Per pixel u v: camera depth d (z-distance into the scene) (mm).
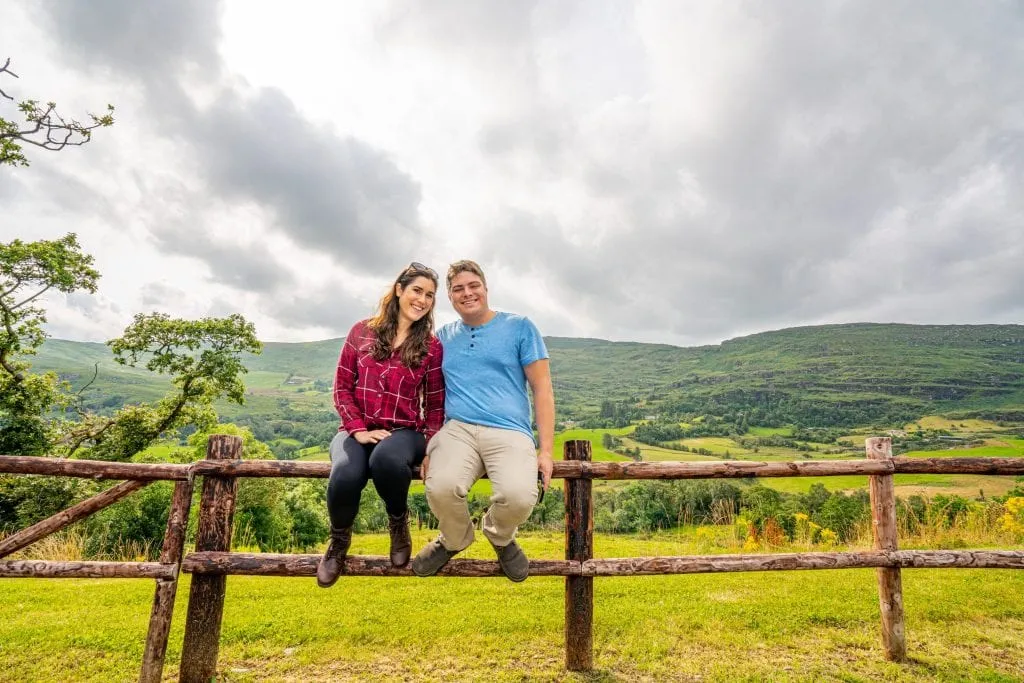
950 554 3318
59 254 20500
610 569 3113
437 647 3496
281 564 2926
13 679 2961
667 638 3664
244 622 3869
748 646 3551
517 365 3014
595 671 3162
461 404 2908
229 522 3043
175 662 3211
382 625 3861
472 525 2887
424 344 2951
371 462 2645
